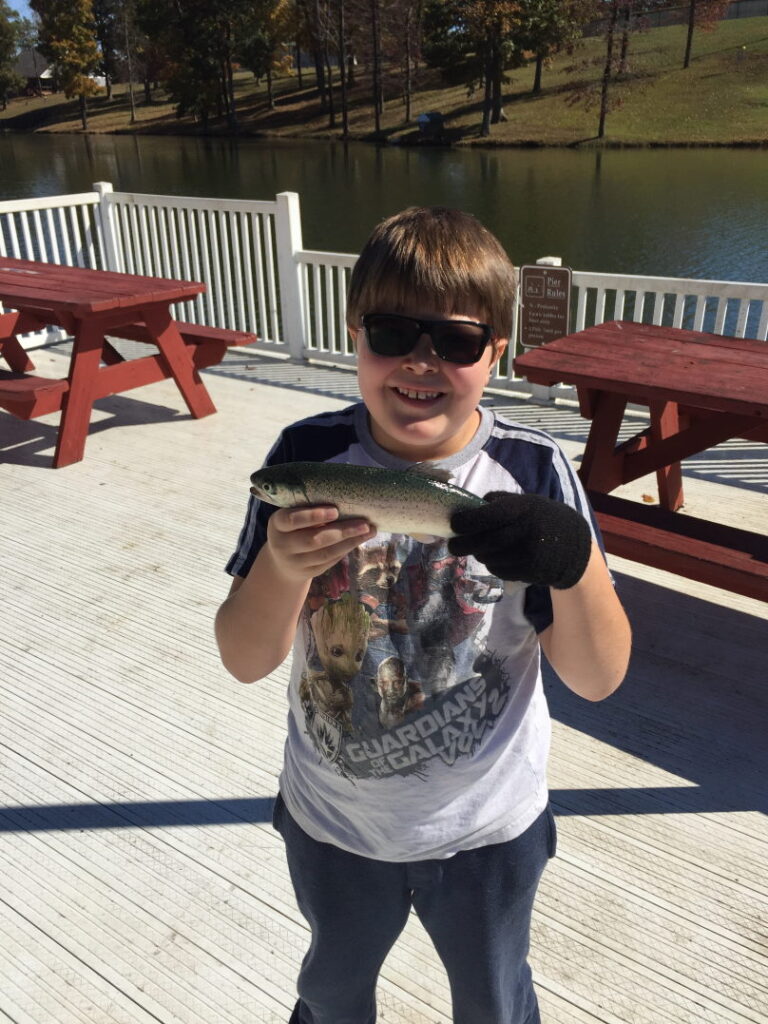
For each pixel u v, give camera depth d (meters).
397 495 1.03
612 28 51.88
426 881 1.38
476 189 31.69
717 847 2.44
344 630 1.30
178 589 3.89
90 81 84.19
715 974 2.04
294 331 7.65
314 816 1.40
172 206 8.09
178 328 6.50
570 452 5.39
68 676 3.28
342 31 60.72
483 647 1.31
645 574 3.97
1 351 6.87
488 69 54.44
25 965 2.10
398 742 1.31
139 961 2.11
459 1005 1.51
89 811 2.60
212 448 5.62
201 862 2.41
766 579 2.91
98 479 5.14
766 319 5.25
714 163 37.22
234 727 2.99
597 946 2.12
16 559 4.18
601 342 3.83
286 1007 1.98
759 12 70.88
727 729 2.95
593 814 2.57
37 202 7.89
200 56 71.62
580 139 48.22
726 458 5.24
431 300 1.17
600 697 1.34
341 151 52.78
